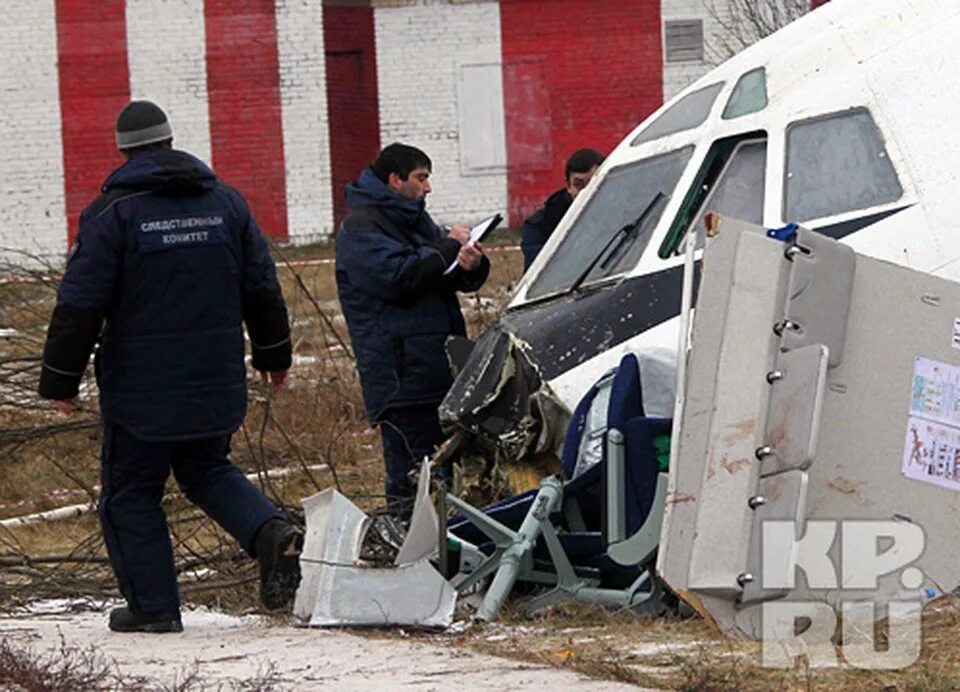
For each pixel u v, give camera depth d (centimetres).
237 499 2139
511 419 2355
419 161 2689
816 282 1945
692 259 1945
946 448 2003
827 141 2350
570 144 9438
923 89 2327
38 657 1895
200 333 2100
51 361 2080
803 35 2500
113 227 2075
